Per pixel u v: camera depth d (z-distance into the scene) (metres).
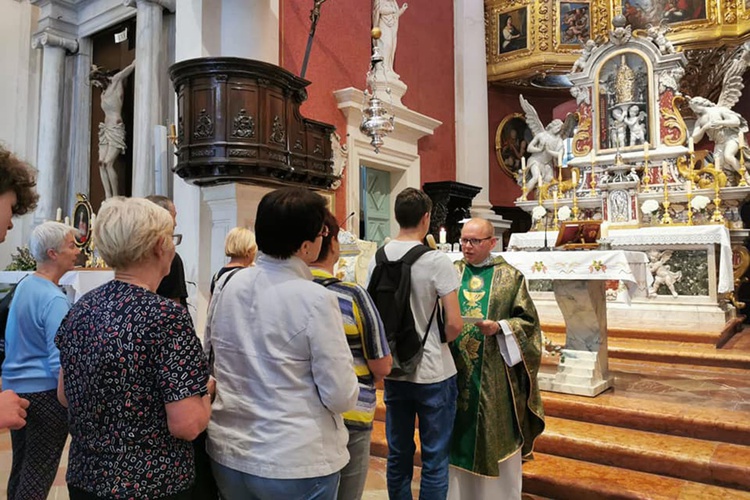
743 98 10.91
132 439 1.45
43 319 2.49
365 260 6.27
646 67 8.77
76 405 1.51
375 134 6.73
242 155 5.31
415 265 2.54
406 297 2.49
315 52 7.73
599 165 8.98
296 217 1.73
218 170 5.35
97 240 1.60
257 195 5.96
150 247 1.60
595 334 4.42
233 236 3.25
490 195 12.05
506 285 3.09
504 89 12.35
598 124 9.12
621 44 8.99
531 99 12.63
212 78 5.33
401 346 2.49
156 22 8.30
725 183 7.93
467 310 3.09
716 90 11.34
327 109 7.88
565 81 11.89
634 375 5.08
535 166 9.81
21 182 1.58
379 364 2.02
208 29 6.28
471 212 10.37
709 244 6.90
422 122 9.35
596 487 3.19
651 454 3.39
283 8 7.24
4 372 2.56
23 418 1.46
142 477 1.44
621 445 3.50
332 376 1.62
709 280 6.93
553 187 9.55
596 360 4.37
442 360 2.58
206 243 6.14
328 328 1.64
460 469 2.89
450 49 10.73
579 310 4.37
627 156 8.59
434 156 10.12
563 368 4.43
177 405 1.45
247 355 1.66
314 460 1.61
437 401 2.53
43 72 9.98
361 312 2.00
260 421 1.61
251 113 5.40
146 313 1.49
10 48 10.25
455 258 4.66
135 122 8.25
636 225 7.82
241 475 1.62
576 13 11.14
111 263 1.61
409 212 2.64
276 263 1.76
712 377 5.00
